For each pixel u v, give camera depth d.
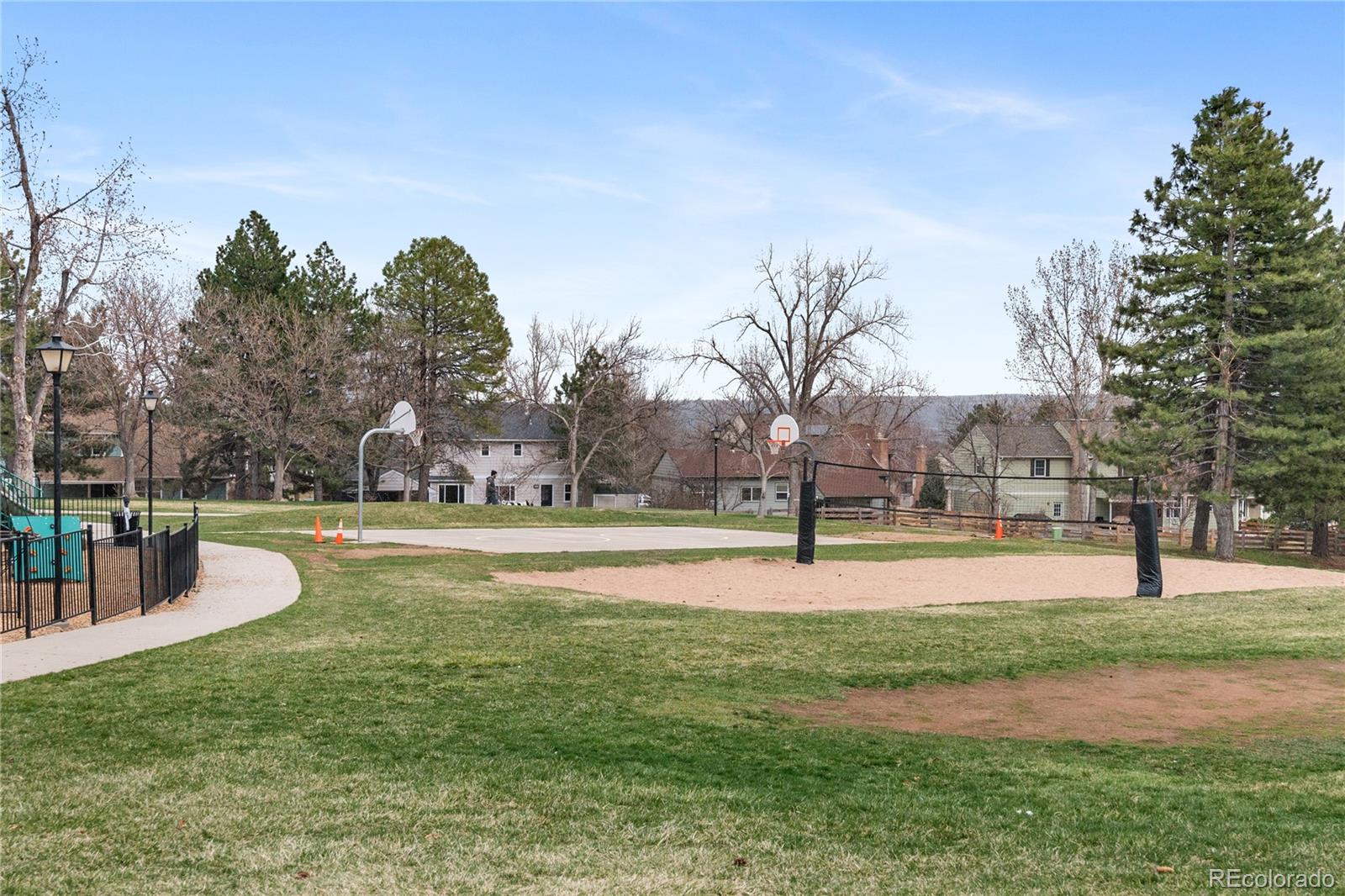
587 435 72.50
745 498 78.94
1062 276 53.16
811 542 27.47
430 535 34.59
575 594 19.31
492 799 6.81
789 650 13.66
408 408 32.91
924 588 22.80
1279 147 41.12
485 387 65.19
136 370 52.94
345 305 65.44
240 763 7.55
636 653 13.00
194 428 61.06
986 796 7.20
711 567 26.00
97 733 8.38
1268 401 41.59
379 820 6.37
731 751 8.35
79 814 6.36
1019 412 84.81
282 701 9.70
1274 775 7.94
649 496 81.44
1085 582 24.47
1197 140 41.97
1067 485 69.56
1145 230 43.03
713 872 5.61
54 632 13.66
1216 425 41.56
